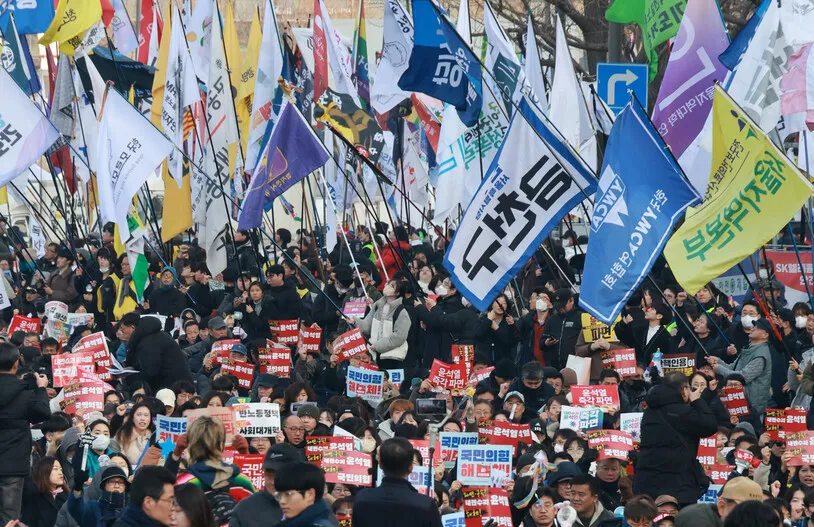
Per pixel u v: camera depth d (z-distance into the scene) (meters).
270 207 64.06
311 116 73.12
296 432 35.75
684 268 43.28
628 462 38.31
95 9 72.38
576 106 62.34
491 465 32.88
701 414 35.03
